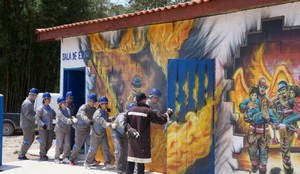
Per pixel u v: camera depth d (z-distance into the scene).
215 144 8.66
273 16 7.68
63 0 22.47
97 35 11.46
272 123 7.71
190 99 8.41
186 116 8.39
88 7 23.58
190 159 8.46
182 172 8.39
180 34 9.38
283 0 7.26
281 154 7.58
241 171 8.20
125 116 8.39
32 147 15.16
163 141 9.76
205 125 8.59
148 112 8.17
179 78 8.30
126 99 10.64
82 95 12.92
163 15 9.30
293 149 7.40
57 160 11.51
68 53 12.42
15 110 21.81
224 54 8.50
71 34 11.83
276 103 7.65
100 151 11.36
